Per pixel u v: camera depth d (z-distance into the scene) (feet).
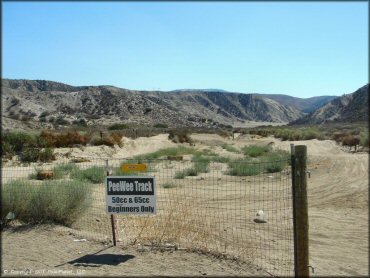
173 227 36.09
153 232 34.45
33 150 100.22
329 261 29.40
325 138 215.10
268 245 32.37
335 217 43.65
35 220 37.52
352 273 26.96
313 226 39.78
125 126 272.51
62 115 389.19
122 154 133.59
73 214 37.93
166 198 52.21
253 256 29.48
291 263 28.12
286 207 47.06
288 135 215.72
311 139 208.95
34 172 74.28
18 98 398.42
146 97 530.27
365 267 28.09
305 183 22.94
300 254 23.09
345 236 36.11
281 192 57.72
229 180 70.18
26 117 334.85
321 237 35.91
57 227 36.09
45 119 353.92
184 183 66.49
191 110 635.66
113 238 30.96
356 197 54.44
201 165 85.20
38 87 507.30
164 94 652.89
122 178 29.53
